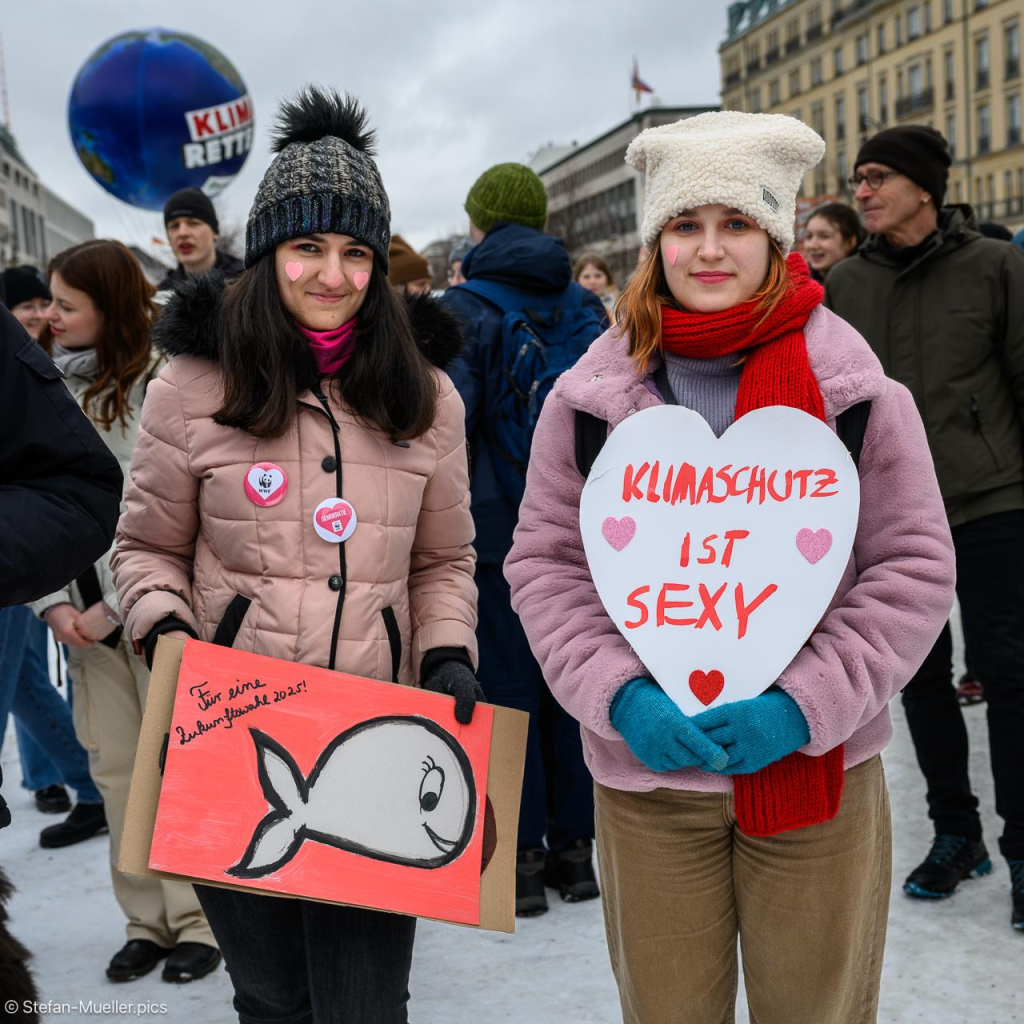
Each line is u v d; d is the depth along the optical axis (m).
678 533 1.69
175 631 1.82
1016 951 2.74
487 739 1.84
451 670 1.89
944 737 3.11
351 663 1.85
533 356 3.05
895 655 1.62
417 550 2.06
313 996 1.85
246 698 1.75
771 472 1.67
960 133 54.19
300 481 1.84
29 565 1.49
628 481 1.72
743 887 1.71
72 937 3.16
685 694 1.64
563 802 3.22
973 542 2.97
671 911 1.72
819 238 5.11
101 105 6.07
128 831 1.71
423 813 1.79
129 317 2.86
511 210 3.26
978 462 2.95
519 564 1.84
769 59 67.00
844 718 1.58
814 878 1.67
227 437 1.85
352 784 1.76
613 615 1.69
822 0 61.84
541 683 3.20
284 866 1.71
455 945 2.99
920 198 3.03
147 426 1.90
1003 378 3.01
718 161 1.65
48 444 1.54
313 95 1.92
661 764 1.59
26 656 3.75
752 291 1.73
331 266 1.82
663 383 1.79
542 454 1.86
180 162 6.19
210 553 1.91
